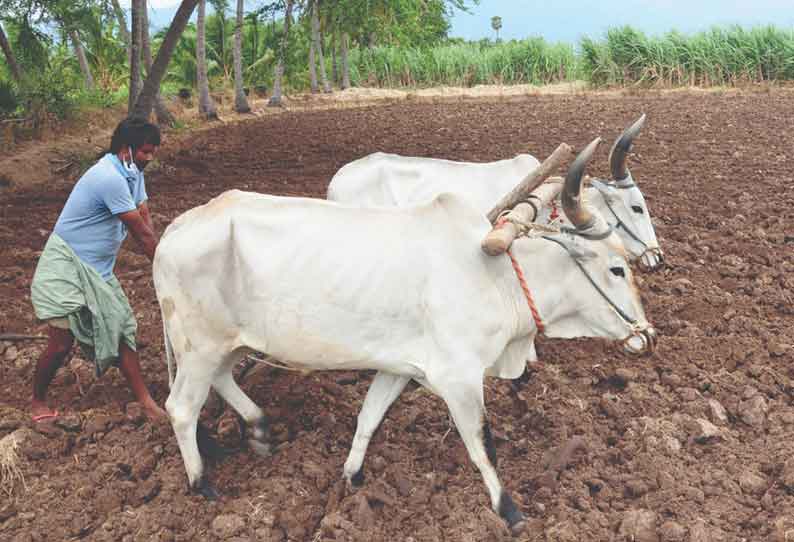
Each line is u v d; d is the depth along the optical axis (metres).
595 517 3.58
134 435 4.32
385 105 23.62
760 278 6.71
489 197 5.05
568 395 4.81
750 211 8.85
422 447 4.25
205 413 4.61
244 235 3.55
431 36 32.28
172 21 10.60
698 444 4.21
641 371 5.08
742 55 24.64
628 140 5.13
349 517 3.65
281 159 13.02
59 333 4.27
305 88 30.86
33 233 8.65
